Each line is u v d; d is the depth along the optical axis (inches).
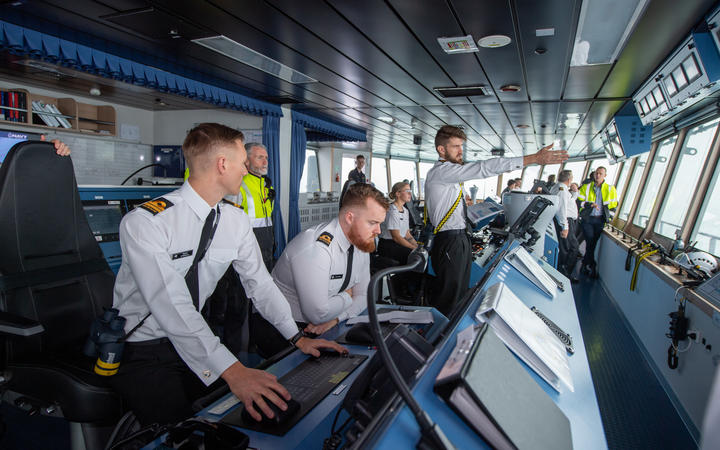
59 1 106.6
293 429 35.9
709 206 146.6
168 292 50.4
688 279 107.5
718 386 20.1
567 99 208.8
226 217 60.4
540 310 56.8
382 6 106.9
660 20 108.0
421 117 282.0
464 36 126.1
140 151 253.1
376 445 19.4
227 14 113.8
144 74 158.1
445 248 117.6
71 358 64.9
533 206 103.9
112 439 60.6
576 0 99.3
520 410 25.1
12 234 61.9
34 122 195.8
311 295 68.6
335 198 306.7
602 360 134.9
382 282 141.6
